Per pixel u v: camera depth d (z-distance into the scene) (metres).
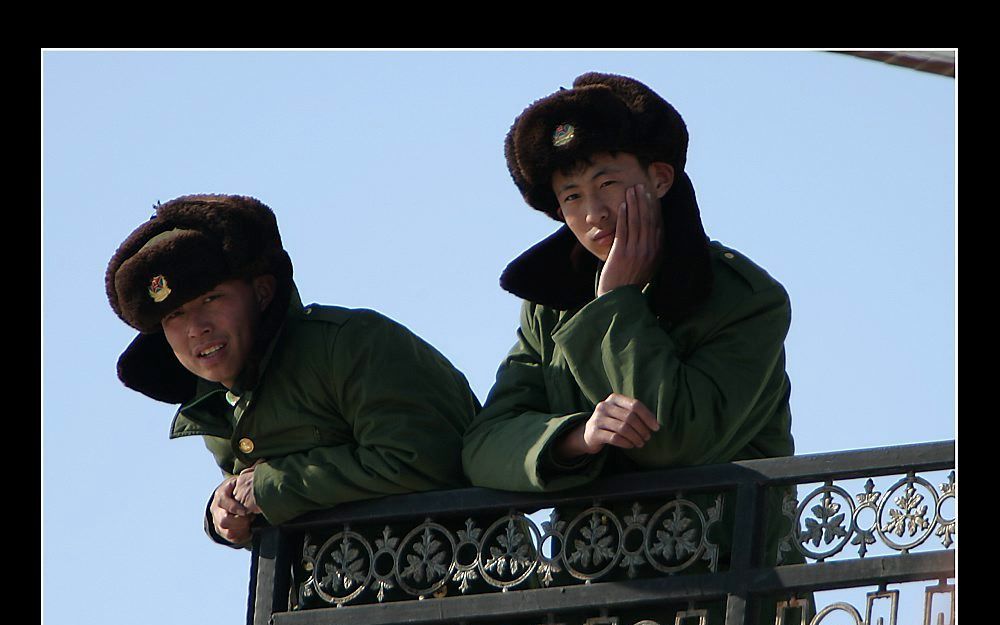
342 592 24.20
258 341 24.70
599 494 23.34
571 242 24.94
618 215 23.89
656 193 24.20
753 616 22.41
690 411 23.11
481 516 24.05
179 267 24.42
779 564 23.23
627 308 23.52
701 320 23.83
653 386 23.12
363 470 24.20
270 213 25.16
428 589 23.73
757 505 22.78
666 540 22.94
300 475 24.36
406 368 24.75
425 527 23.95
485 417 24.55
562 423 23.38
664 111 24.27
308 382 24.66
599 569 23.73
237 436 24.86
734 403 23.38
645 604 22.80
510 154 24.66
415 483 24.17
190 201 25.08
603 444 23.12
